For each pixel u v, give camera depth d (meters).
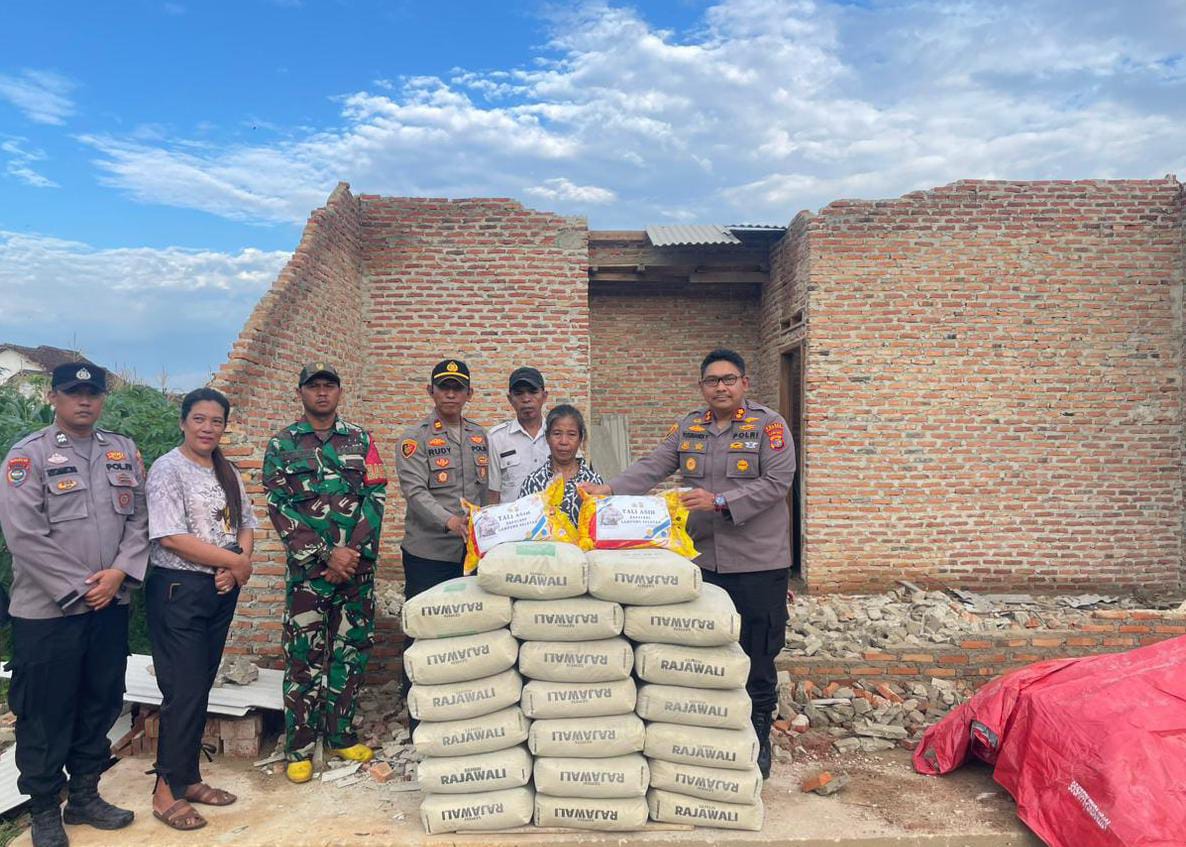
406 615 3.15
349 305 7.38
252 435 5.15
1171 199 7.27
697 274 8.95
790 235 8.05
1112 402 7.33
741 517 3.55
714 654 3.11
